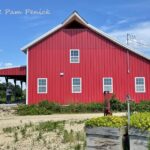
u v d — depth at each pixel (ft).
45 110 101.14
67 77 114.42
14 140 49.44
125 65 115.96
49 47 115.44
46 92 113.50
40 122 69.26
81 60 115.34
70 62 115.24
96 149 34.24
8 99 122.93
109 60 115.96
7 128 61.77
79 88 114.21
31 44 114.73
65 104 112.68
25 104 109.40
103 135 33.96
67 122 67.87
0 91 176.35
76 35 116.26
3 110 101.09
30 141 48.29
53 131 55.67
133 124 32.76
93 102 112.06
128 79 115.65
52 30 115.14
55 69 114.62
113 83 115.14
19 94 155.63
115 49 116.37
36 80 114.11
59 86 113.91
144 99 115.03
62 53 115.34
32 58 114.93
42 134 53.11
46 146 44.60
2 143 47.98
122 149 33.40
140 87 115.85
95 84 114.62
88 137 34.81
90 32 116.57
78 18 113.50
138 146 32.37
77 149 41.24
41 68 114.52
